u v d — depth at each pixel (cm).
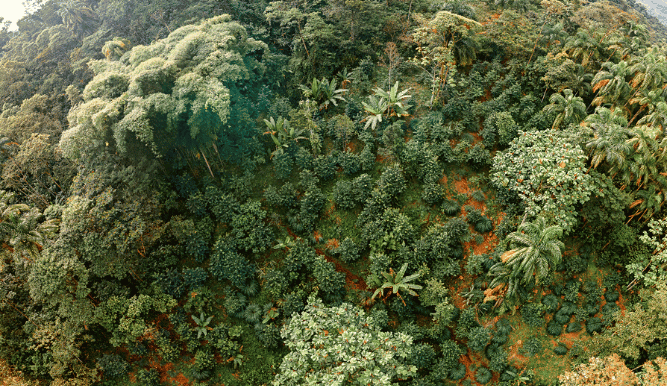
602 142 2388
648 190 2533
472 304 2578
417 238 2731
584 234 2658
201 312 2539
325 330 1923
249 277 2658
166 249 2634
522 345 2495
